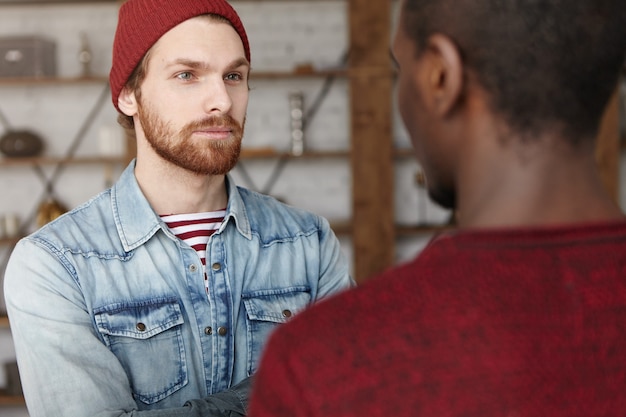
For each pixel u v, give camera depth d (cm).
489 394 60
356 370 61
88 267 158
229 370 162
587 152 68
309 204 528
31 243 159
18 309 156
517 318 62
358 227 494
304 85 526
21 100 523
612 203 69
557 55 64
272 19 524
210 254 165
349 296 65
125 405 152
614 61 66
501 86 65
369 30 491
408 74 73
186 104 155
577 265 64
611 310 63
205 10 156
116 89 166
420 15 70
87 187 526
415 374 61
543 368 61
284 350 64
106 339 156
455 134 70
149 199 166
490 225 67
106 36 525
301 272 175
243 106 163
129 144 494
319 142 528
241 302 167
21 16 523
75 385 151
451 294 63
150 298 160
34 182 525
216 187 167
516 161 67
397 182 527
